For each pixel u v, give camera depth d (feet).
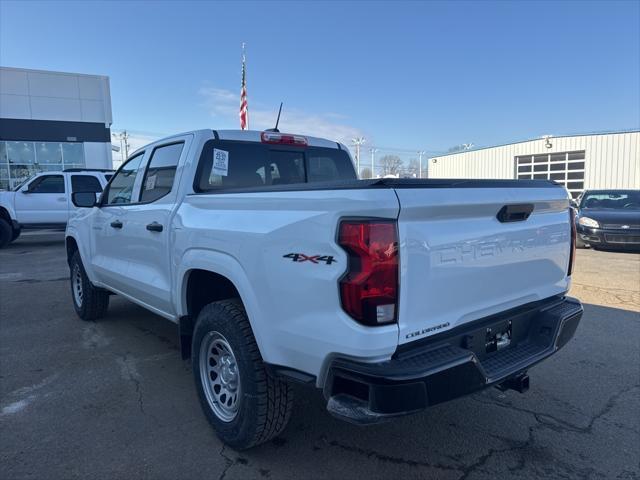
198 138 12.46
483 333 9.09
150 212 13.14
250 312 9.03
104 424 11.39
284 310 8.32
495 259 9.11
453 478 9.42
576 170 81.76
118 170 16.56
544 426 11.42
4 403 12.46
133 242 14.29
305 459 10.00
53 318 20.45
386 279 7.25
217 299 11.64
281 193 8.54
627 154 75.56
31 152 80.02
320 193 7.80
